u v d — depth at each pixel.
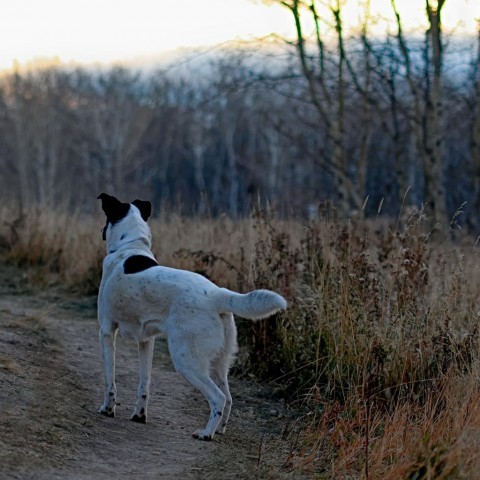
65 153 63.38
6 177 60.44
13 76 66.31
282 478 6.33
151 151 62.78
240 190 55.66
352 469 6.50
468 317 8.61
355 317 8.60
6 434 6.26
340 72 16.98
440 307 8.47
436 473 5.88
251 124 54.41
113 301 7.30
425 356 8.08
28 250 15.21
